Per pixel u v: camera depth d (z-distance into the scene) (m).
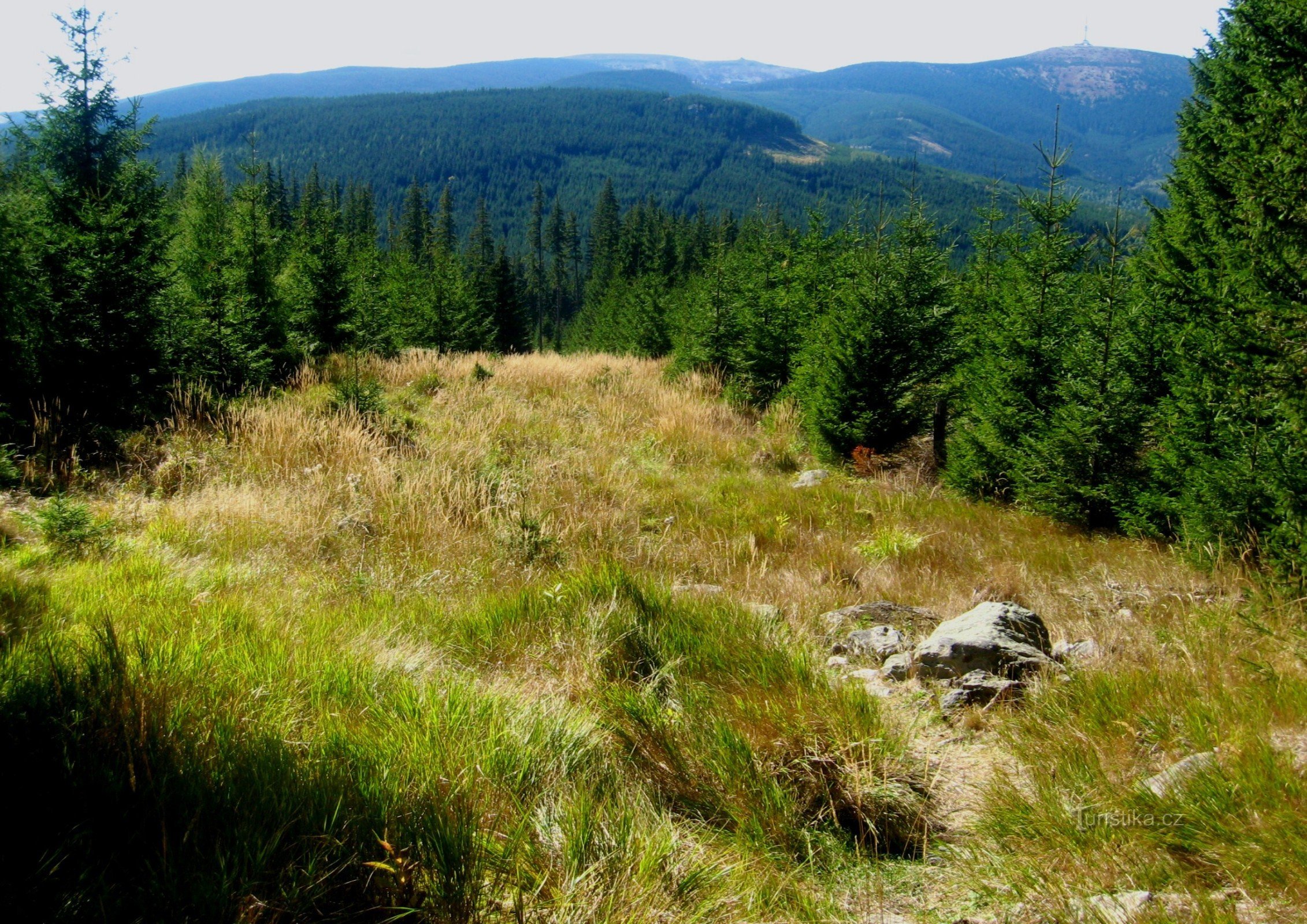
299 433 8.20
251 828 1.80
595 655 3.41
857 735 2.72
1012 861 2.19
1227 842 2.03
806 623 4.75
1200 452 6.42
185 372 9.53
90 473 7.00
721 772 2.56
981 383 9.88
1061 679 3.29
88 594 3.72
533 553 5.85
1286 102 4.94
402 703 2.61
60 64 9.50
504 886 1.89
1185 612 3.91
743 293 16.28
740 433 12.61
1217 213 7.64
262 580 4.56
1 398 7.46
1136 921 1.77
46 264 7.80
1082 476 7.82
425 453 8.63
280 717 2.43
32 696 2.15
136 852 1.74
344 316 16.33
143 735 2.04
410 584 4.95
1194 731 2.56
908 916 2.02
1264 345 4.89
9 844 1.65
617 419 12.16
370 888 1.77
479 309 36.00
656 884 1.93
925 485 9.96
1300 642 3.07
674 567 6.14
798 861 2.29
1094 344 8.07
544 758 2.47
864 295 10.51
